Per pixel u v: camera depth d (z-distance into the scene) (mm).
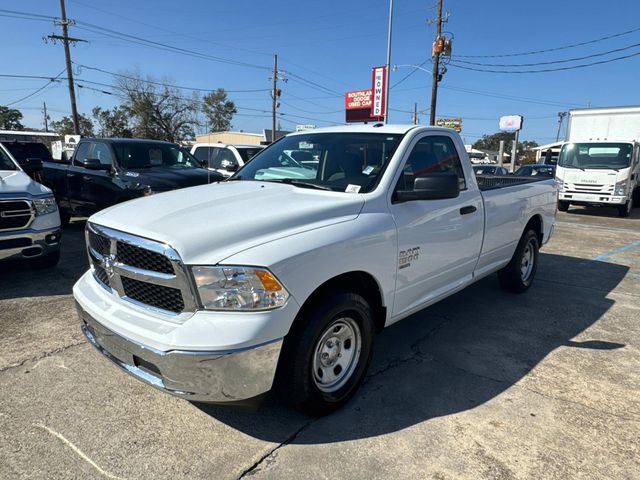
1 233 5281
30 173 7770
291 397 2771
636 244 9367
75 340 4047
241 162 11531
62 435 2754
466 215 4113
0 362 3625
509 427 2924
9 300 5043
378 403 3186
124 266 2717
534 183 5688
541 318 4859
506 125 32219
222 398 2447
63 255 7215
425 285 3748
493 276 6504
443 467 2549
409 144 3674
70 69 32188
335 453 2650
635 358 3938
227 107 64562
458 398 3264
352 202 3152
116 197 7898
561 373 3650
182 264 2416
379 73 22641
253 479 2434
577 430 2900
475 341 4250
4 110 77562
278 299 2494
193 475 2453
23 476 2412
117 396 3184
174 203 3121
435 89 24812
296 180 3760
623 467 2566
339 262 2824
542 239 5898
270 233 2672
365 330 3131
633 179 14750
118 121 58938
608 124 15273
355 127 4145
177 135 60344
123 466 2506
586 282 6320
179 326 2443
